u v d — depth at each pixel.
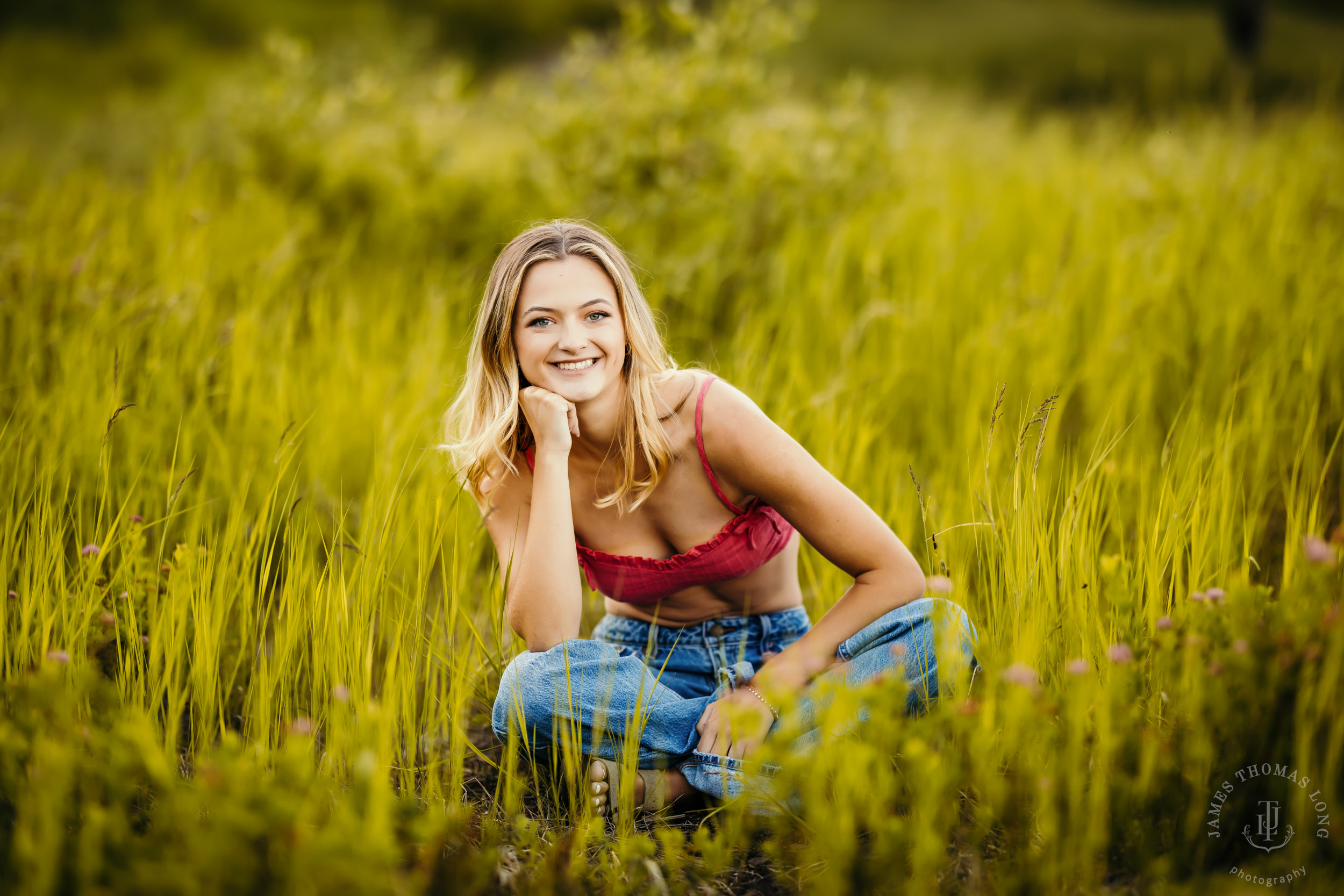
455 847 2.06
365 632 2.41
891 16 21.45
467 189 5.95
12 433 2.97
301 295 4.61
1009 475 3.06
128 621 2.40
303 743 1.79
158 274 4.27
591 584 2.62
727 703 2.24
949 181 6.54
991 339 3.96
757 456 2.28
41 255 4.05
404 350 4.36
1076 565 2.36
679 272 4.78
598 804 2.21
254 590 2.75
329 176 6.14
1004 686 2.02
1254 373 3.40
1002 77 15.76
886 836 1.75
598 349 2.29
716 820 2.28
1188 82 8.16
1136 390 3.69
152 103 12.10
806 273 4.91
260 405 3.53
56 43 19.55
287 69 6.52
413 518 2.82
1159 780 1.87
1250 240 4.48
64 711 1.86
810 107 5.87
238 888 1.63
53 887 1.65
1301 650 1.81
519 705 2.29
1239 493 2.69
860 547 2.30
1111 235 4.91
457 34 21.45
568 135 5.57
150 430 3.32
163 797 1.98
